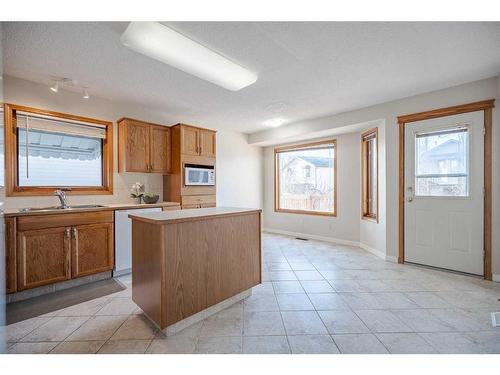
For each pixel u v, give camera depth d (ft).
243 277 7.38
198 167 12.91
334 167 15.15
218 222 6.68
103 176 11.05
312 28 6.00
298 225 17.06
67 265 8.26
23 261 7.41
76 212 8.46
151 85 9.46
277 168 18.52
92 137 10.69
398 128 10.97
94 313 6.75
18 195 8.75
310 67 7.97
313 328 5.99
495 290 8.03
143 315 6.63
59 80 8.91
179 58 6.98
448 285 8.48
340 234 14.94
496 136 8.75
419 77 8.77
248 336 5.68
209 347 5.29
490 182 8.87
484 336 5.63
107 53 7.13
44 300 7.53
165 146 12.37
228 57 7.28
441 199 9.93
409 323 6.18
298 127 14.94
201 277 6.25
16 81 8.67
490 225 8.88
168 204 11.35
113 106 11.18
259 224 7.91
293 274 9.68
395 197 11.13
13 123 8.70
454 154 9.63
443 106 9.75
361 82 9.18
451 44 6.70
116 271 9.54
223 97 10.77
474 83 9.09
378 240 12.15
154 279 5.77
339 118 13.06
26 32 6.08
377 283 8.74
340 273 9.78
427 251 10.31
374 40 6.52
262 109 12.45
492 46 6.80
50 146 9.73
